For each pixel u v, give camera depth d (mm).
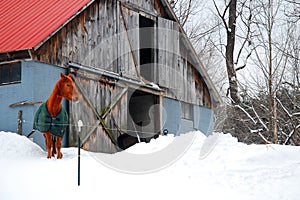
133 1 16797
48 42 13414
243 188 7859
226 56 26359
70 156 11148
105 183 8406
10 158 10398
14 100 13148
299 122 20797
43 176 8914
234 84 23828
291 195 7387
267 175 8625
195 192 7719
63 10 14422
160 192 7770
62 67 13789
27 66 13055
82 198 7531
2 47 13273
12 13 15406
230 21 26656
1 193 7828
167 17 18438
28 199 7578
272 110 20484
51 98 10797
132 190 7926
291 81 21891
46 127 10719
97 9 15234
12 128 13086
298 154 10328
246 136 22109
